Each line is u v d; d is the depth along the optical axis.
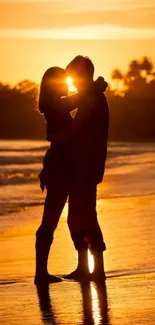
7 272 8.56
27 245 10.68
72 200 8.26
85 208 8.22
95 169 8.20
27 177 29.84
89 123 8.13
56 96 8.16
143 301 6.70
